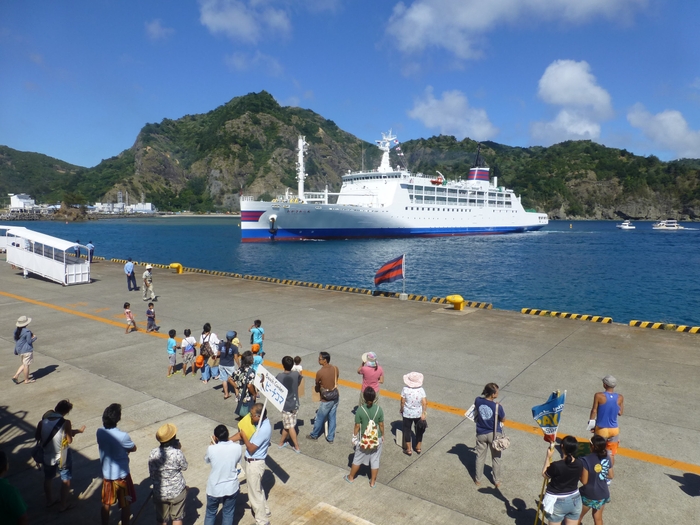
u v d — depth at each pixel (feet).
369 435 22.04
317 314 59.93
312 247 248.32
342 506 21.30
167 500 18.01
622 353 43.34
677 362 40.63
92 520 20.39
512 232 389.60
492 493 22.27
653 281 145.07
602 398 23.29
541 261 197.36
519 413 30.89
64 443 20.75
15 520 14.60
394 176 287.89
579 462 17.63
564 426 28.81
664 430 28.35
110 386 35.76
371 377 26.96
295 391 26.14
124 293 74.43
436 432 28.58
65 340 48.08
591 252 243.19
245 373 28.22
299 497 21.99
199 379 37.47
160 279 90.17
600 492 18.15
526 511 20.92
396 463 25.04
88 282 84.74
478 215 341.21
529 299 116.16
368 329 52.34
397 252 225.97
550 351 44.19
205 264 187.62
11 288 78.64
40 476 23.68
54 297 70.95
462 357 42.42
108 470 18.88
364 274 157.48
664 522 20.01
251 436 19.36
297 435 28.25
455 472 24.13
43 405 32.12
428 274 156.97
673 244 306.14
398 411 31.60
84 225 569.64
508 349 44.91
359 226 277.23
